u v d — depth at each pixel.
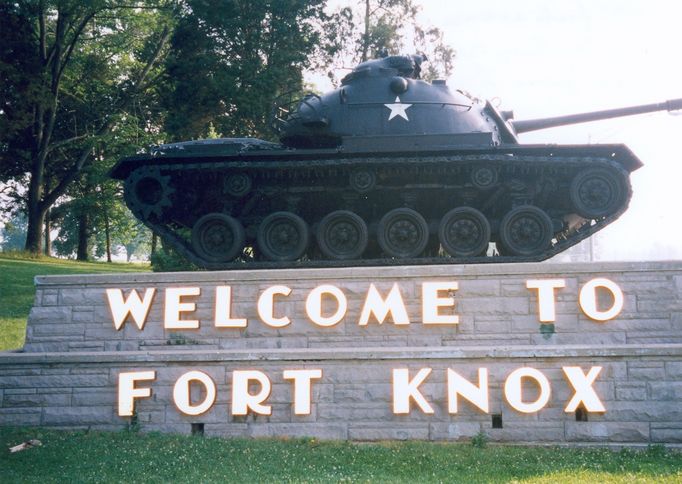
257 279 12.61
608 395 10.84
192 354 11.59
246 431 11.38
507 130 18.50
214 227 17.66
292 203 17.89
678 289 11.98
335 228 17.39
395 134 17.41
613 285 12.04
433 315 12.16
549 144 16.52
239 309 12.60
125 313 12.74
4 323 19.12
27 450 10.46
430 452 10.31
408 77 18.75
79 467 9.70
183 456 10.14
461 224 17.25
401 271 12.33
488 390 11.02
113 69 44.84
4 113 37.56
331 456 10.16
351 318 12.38
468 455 10.18
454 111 17.84
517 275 12.19
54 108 38.94
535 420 10.90
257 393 11.45
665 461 9.86
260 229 17.48
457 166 17.11
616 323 12.01
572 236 17.03
